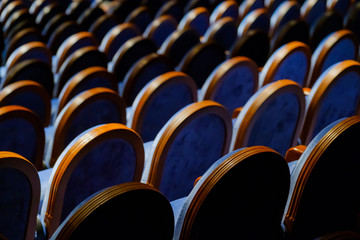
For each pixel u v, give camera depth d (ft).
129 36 23.03
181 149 9.25
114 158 8.55
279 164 6.75
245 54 18.54
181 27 25.53
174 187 9.84
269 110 10.03
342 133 7.34
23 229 7.72
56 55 23.20
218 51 17.48
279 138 10.93
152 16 27.89
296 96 10.36
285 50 13.91
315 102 11.37
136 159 9.00
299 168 7.48
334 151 7.45
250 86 14.40
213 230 6.52
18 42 22.15
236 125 9.89
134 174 9.23
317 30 20.67
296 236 7.91
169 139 8.82
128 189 5.56
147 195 5.73
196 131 9.25
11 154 6.76
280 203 7.27
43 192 9.27
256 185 6.63
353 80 11.77
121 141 8.41
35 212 7.63
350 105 12.34
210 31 22.27
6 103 12.48
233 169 6.14
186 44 20.59
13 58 18.93
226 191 6.28
